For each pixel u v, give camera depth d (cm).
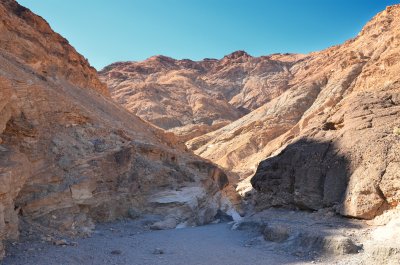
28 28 4216
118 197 2317
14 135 1734
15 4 4588
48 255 1277
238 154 7300
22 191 1670
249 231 1889
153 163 2850
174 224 2373
